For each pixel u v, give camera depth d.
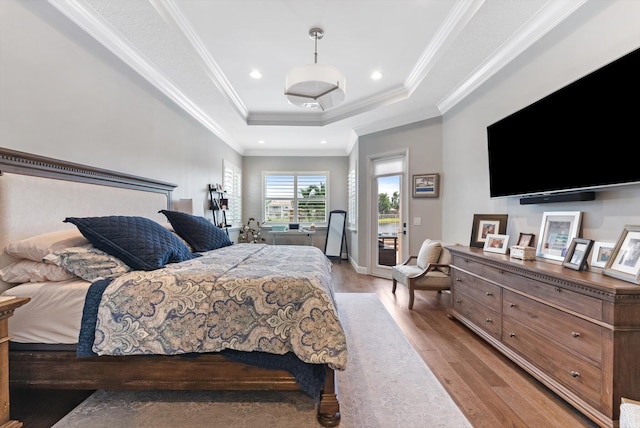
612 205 1.81
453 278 3.06
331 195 7.21
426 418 1.58
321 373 1.51
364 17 2.47
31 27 1.78
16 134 1.70
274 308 1.55
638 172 1.59
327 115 4.94
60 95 1.98
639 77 1.56
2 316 1.12
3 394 1.14
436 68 3.05
